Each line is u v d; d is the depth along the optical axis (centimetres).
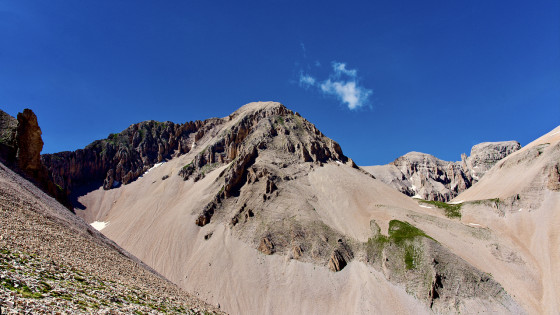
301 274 14325
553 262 12900
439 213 17975
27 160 8800
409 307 12100
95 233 6856
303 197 18538
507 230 15125
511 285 12469
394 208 17588
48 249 3750
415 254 13688
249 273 14850
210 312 5069
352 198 18612
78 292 2820
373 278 13438
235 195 19725
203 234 18075
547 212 14888
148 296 3903
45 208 5791
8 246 3169
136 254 18575
